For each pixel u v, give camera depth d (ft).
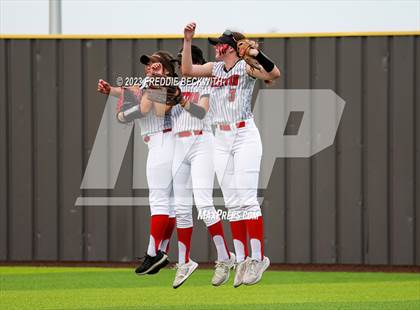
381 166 83.82
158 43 84.99
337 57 83.92
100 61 85.56
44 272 83.56
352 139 84.07
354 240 84.28
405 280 78.79
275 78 60.23
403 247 83.76
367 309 64.69
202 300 68.85
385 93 83.56
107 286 75.77
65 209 86.43
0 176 86.74
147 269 64.90
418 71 83.25
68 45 85.87
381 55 83.56
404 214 83.71
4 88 86.38
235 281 61.67
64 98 86.12
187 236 65.05
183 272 64.85
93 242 86.28
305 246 84.53
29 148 86.43
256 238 61.31
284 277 80.69
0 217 86.79
